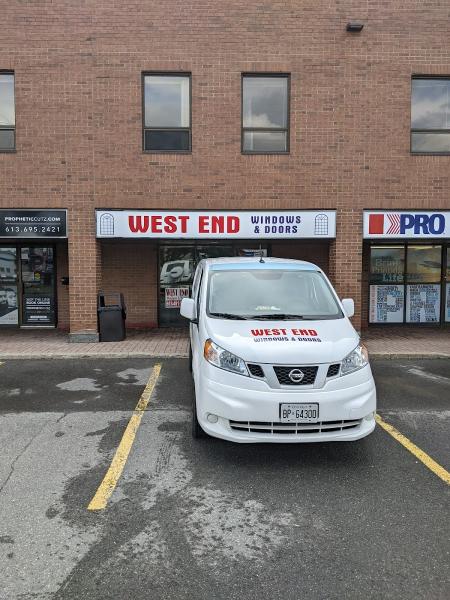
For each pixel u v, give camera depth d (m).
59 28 10.90
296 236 11.25
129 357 9.95
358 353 4.78
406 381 8.16
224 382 4.56
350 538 3.51
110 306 11.51
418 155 11.23
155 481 4.40
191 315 5.73
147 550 3.36
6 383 7.97
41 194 11.05
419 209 11.29
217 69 11.05
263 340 4.74
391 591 2.96
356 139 11.16
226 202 11.19
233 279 5.98
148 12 10.97
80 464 4.76
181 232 11.19
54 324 13.49
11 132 11.23
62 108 10.98
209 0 10.98
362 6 11.02
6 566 3.18
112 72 10.99
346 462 4.82
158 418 6.16
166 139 11.29
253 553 3.33
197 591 2.96
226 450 5.11
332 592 2.96
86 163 11.05
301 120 11.12
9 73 11.08
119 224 11.13
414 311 13.79
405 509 3.92
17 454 5.01
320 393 4.46
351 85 11.10
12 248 13.41
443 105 11.50
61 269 13.39
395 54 11.11
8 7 10.84
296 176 11.18
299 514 3.84
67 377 8.37
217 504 3.99
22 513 3.84
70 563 3.21
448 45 11.16
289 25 11.01
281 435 4.44
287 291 5.85
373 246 13.63
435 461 4.86
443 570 3.16
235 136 11.12
